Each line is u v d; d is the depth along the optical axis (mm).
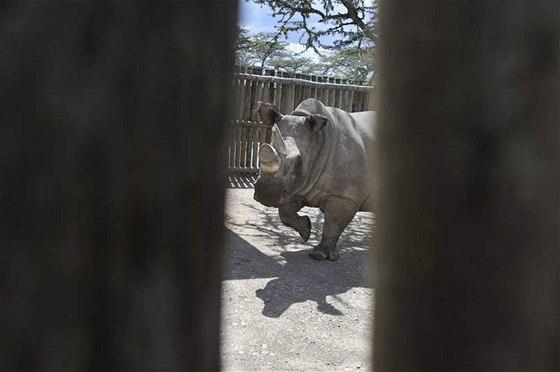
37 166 800
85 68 796
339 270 7008
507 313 961
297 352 4762
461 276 981
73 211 809
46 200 804
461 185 971
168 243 865
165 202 853
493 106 939
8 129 796
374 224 1109
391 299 1068
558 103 931
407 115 1017
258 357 4578
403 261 1042
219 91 896
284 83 12734
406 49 1005
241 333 4980
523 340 961
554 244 946
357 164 7188
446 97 967
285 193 6203
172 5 822
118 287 839
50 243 810
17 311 814
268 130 12773
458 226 979
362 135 7430
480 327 976
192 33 844
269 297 5871
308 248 7859
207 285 928
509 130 936
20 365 821
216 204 931
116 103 808
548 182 935
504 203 947
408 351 1042
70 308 822
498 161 945
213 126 896
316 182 7094
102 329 838
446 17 955
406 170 1027
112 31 798
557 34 918
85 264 821
